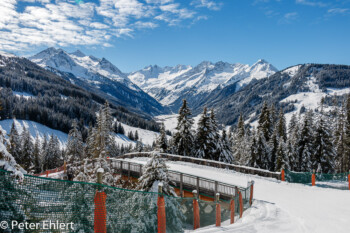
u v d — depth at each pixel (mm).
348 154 47875
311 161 44562
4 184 5363
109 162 25094
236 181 21109
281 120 57500
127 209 8094
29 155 57656
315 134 44188
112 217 7480
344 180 26516
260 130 49375
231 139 72062
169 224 10195
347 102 48781
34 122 148875
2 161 6449
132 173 22734
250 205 14344
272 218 10828
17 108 147000
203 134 41438
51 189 5871
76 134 61969
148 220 8641
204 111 42062
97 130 46656
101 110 47500
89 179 18906
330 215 11047
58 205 5910
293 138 52688
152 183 14758
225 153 42156
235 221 11352
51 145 74062
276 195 16734
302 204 13945
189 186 17703
